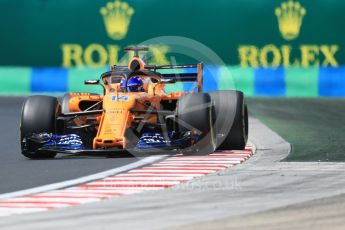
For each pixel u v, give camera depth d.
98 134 38.91
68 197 29.64
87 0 83.75
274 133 52.03
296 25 82.56
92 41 83.81
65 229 24.09
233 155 40.81
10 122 60.66
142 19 83.38
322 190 30.50
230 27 82.94
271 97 80.94
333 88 82.38
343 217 25.27
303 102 75.75
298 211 26.33
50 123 40.66
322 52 82.50
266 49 82.88
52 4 84.19
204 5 83.06
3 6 84.62
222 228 23.78
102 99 42.22
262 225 24.14
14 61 85.00
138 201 28.58
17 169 37.44
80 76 83.94
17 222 25.30
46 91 84.56
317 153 42.16
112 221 25.17
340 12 82.19
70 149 39.50
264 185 31.78
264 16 82.75
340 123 58.75
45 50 84.44
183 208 27.22
